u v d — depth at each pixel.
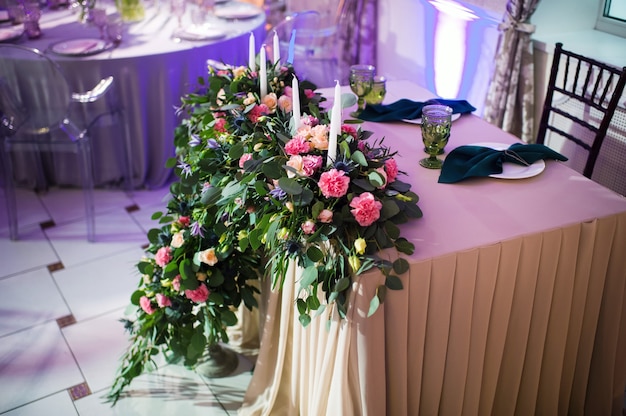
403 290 1.52
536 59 3.06
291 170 1.52
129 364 2.13
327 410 1.69
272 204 1.62
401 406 1.67
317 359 1.72
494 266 1.60
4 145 2.92
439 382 1.70
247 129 1.90
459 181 1.88
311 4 4.71
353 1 4.28
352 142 1.63
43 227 3.16
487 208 1.74
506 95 3.09
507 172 1.92
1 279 2.78
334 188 1.47
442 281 1.56
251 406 2.07
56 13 3.76
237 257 1.97
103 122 3.16
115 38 3.24
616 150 2.66
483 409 1.82
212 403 2.15
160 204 3.35
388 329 1.56
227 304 2.00
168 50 3.16
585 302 1.79
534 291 1.69
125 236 3.09
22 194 3.44
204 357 2.31
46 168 3.44
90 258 2.92
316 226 1.51
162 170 3.44
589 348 1.86
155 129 3.32
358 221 1.48
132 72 3.11
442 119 1.87
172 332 2.04
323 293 1.65
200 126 2.29
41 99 2.86
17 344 2.42
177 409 2.12
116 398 2.14
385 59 4.33
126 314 2.13
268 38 3.49
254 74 2.15
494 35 3.27
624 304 1.85
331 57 4.21
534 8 2.89
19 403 2.16
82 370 2.30
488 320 1.67
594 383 1.94
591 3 3.09
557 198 1.79
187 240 1.96
